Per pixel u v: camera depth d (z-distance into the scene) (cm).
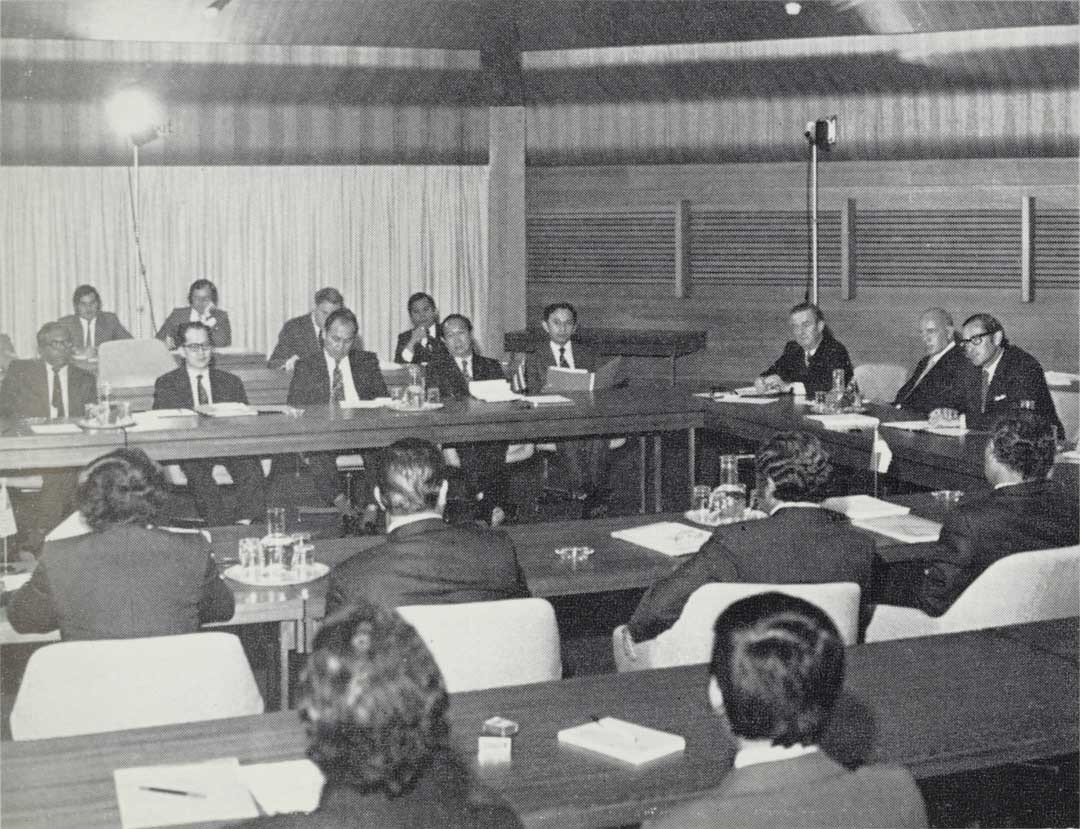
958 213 956
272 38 940
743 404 686
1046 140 914
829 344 735
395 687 165
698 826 182
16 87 923
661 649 333
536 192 1053
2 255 960
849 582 330
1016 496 384
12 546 611
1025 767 311
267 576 379
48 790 222
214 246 1005
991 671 281
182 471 660
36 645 397
